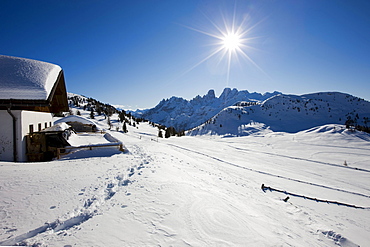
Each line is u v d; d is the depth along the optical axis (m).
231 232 4.40
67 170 8.30
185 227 4.28
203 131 154.50
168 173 8.77
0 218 4.24
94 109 117.19
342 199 13.30
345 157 32.66
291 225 6.56
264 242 4.32
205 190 7.33
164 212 4.83
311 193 13.80
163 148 20.81
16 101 9.89
